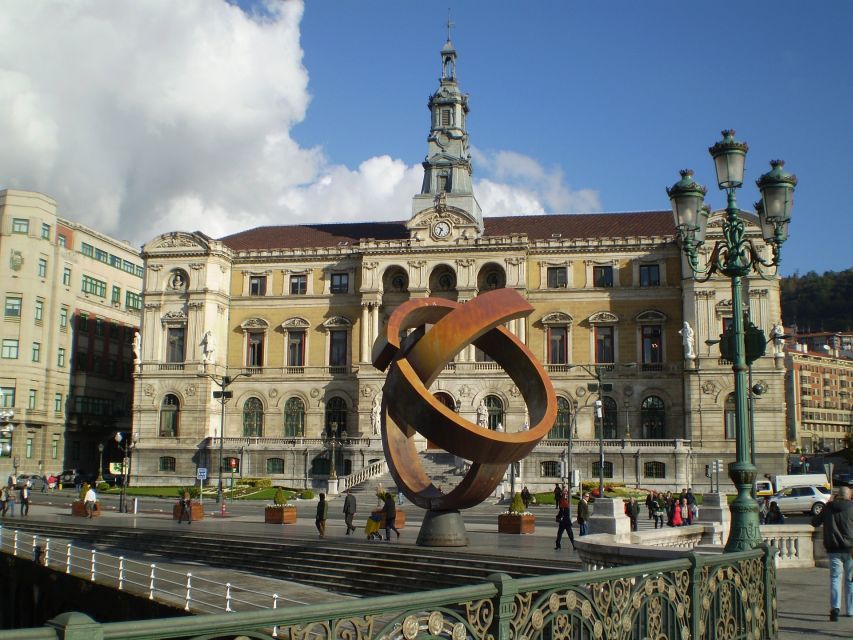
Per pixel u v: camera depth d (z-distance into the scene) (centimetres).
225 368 9638
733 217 2222
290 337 9612
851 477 8719
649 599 1305
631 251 8994
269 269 9738
